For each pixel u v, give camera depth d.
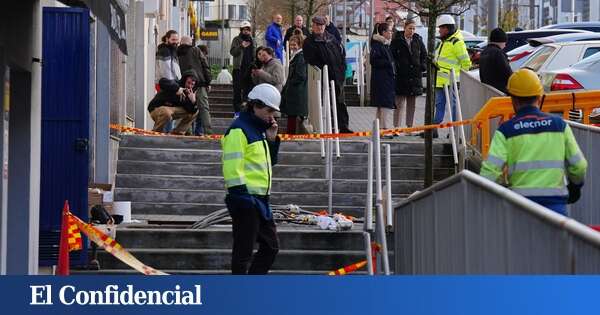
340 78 28.02
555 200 12.84
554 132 12.88
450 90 28.11
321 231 19.88
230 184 16.22
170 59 27.67
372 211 20.81
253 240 16.38
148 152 25.34
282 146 25.69
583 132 17.16
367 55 43.50
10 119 17.34
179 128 27.55
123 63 28.61
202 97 29.53
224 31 90.75
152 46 36.94
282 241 19.75
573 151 12.95
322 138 24.16
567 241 7.61
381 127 29.14
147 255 19.45
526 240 8.55
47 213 18.94
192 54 29.14
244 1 108.00
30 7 17.27
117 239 19.75
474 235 10.40
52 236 18.91
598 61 28.23
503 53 25.48
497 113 22.98
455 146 24.98
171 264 19.48
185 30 60.16
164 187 24.45
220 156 25.28
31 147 17.47
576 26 48.25
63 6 19.91
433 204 12.77
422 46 30.11
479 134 24.97
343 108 28.20
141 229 20.00
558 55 32.09
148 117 35.66
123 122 28.47
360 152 25.53
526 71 12.98
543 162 12.84
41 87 18.81
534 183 12.82
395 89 29.94
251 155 16.34
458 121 25.33
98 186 21.84
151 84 36.78
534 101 12.98
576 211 17.33
